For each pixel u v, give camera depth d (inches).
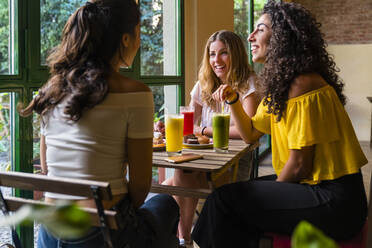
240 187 57.2
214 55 90.7
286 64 58.3
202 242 58.5
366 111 299.4
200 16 130.0
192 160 64.4
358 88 300.0
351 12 307.0
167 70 123.5
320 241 10.7
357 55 298.7
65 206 10.8
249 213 55.3
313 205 53.1
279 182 57.3
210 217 57.2
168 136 66.2
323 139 55.3
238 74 90.5
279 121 59.2
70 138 45.8
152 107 47.7
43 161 56.5
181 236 90.6
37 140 77.0
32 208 11.2
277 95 58.5
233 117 74.5
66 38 48.1
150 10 112.6
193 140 75.1
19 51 71.1
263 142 223.1
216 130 69.3
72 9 84.7
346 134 56.7
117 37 47.9
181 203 88.6
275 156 63.7
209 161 63.5
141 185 48.3
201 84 95.1
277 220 54.1
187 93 131.2
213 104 94.0
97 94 44.1
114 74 47.3
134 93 46.0
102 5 47.7
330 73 62.8
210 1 134.0
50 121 47.6
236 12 173.8
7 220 11.0
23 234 76.2
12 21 70.9
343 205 53.1
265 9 69.7
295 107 57.0
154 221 52.1
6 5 70.2
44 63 77.0
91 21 46.7
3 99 71.1
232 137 85.3
